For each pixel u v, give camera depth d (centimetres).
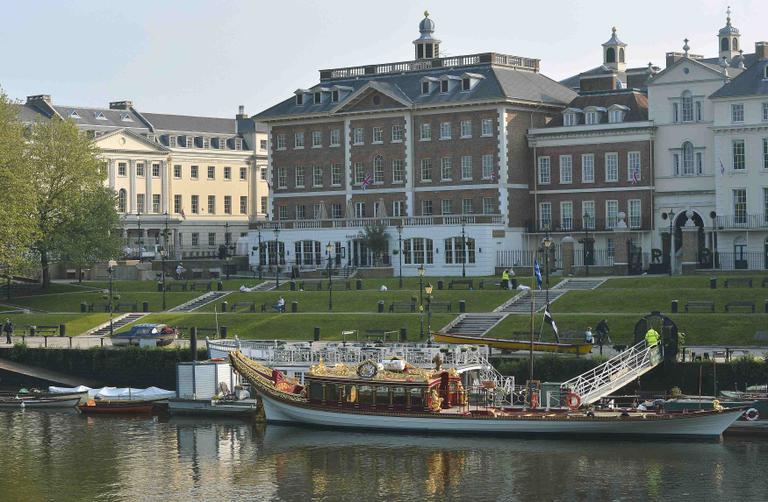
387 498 9019
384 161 19488
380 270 18350
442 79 19100
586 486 9094
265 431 11081
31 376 13625
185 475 9731
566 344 11888
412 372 10788
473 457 9912
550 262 17912
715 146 17262
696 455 9738
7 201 16300
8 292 17350
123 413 12088
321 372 11081
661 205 17888
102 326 15438
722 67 18250
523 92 18825
